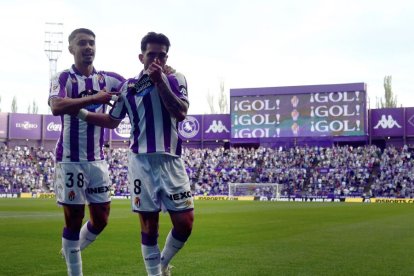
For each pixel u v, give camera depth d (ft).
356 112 185.47
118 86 24.64
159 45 19.61
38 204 118.52
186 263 30.32
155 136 20.06
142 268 28.35
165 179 20.21
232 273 26.91
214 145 220.64
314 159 192.95
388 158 185.26
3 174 200.64
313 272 27.25
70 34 23.34
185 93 19.89
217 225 60.49
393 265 29.60
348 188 178.19
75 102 20.77
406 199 159.94
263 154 201.87
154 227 20.31
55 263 29.71
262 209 103.71
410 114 189.16
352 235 48.21
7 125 215.92
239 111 199.93
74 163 23.11
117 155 211.20
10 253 33.94
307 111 191.01
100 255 33.30
